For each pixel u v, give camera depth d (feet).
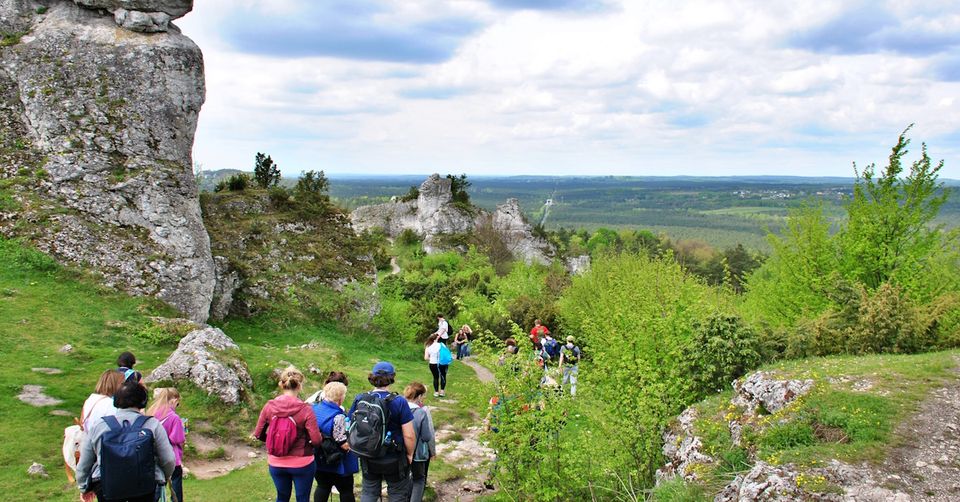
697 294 60.39
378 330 88.74
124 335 54.19
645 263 86.63
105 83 71.05
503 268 241.55
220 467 36.45
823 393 30.81
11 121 69.10
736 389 36.27
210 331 50.42
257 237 92.22
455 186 302.86
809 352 44.04
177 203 70.44
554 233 485.56
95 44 71.97
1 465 30.32
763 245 567.59
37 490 28.09
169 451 20.79
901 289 51.62
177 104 74.02
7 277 56.80
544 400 31.32
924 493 22.52
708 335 42.73
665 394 37.63
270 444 23.40
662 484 29.96
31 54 70.74
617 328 52.11
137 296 62.85
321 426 25.27
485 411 32.22
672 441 34.91
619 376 35.29
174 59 74.02
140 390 20.63
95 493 20.63
